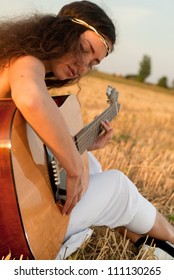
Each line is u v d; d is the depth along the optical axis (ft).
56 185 8.20
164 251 9.98
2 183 7.24
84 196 9.18
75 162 7.67
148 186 15.37
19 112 7.55
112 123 32.35
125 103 64.28
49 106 7.29
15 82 7.43
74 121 9.42
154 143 27.99
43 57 8.03
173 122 46.06
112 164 16.21
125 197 9.51
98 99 55.01
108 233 10.32
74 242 9.02
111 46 8.70
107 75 145.48
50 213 8.13
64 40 8.16
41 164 7.94
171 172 18.22
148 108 62.90
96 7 8.50
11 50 7.89
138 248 10.20
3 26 8.20
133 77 179.01
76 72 8.51
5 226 7.43
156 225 9.92
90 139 9.74
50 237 8.15
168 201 14.17
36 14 8.43
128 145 22.04
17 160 7.34
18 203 7.29
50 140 7.37
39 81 7.48
